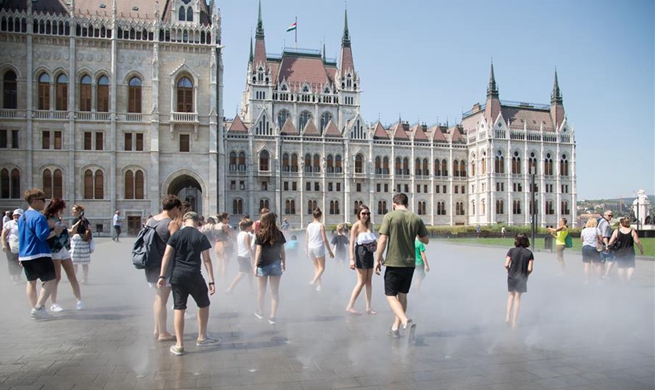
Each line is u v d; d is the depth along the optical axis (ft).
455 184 394.11
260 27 407.03
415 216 42.93
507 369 34.45
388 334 43.83
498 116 382.22
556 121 406.00
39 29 187.73
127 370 34.09
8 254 71.92
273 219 48.57
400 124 380.99
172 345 40.34
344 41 428.97
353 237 53.42
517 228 311.06
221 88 204.13
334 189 354.54
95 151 190.90
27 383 31.50
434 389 30.73
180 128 194.90
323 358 36.86
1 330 45.37
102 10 203.62
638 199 313.73
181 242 38.65
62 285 72.02
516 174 385.29
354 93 422.82
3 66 185.57
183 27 195.93
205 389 30.55
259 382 31.81
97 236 189.57
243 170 334.65
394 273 41.96
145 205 192.24
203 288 39.37
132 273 85.15
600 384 31.65
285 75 416.26
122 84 192.54
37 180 188.03
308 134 351.05
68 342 41.24
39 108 189.26
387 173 371.35
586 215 452.76
